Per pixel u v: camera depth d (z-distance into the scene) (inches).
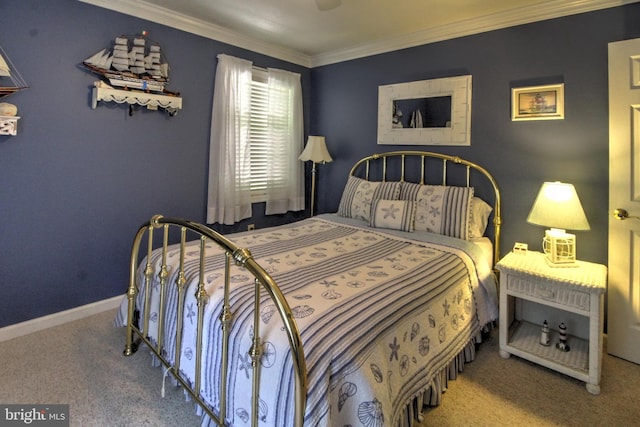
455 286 78.6
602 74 92.1
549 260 88.4
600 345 74.7
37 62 91.0
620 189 85.7
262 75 144.3
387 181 136.7
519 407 69.9
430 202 110.8
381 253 87.4
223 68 127.8
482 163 114.0
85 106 100.0
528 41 103.3
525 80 104.3
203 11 111.2
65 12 94.3
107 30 101.8
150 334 75.9
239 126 134.3
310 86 164.1
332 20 116.2
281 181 154.9
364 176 146.1
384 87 136.4
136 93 106.0
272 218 155.4
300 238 101.1
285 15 112.9
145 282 77.2
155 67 109.2
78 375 76.5
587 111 94.6
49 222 96.7
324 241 98.2
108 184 106.6
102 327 98.6
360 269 74.2
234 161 132.9
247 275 66.7
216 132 129.0
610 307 88.1
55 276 98.9
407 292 64.2
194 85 123.3
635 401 72.0
